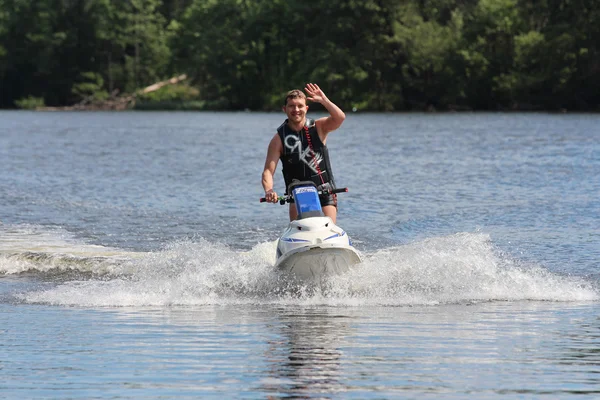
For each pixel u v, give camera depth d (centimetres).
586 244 3741
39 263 3469
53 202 5584
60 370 1814
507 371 1797
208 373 1783
